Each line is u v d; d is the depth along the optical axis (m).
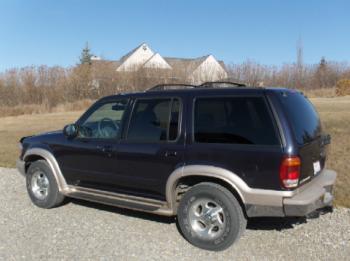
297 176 3.90
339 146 9.53
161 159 4.61
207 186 4.30
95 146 5.29
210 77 41.16
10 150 11.59
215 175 4.19
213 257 4.14
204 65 44.03
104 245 4.50
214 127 4.31
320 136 4.64
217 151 4.21
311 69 44.56
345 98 31.34
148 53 64.94
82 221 5.33
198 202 4.40
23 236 4.82
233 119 4.21
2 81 34.19
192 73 42.06
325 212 5.20
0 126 20.48
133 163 4.89
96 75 38.50
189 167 4.35
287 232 4.70
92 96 37.66
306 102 4.73
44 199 5.90
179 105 4.60
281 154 3.87
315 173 4.41
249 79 40.88
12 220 5.43
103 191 5.36
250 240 4.51
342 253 4.12
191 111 4.49
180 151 4.45
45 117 25.36
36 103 34.53
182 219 4.50
